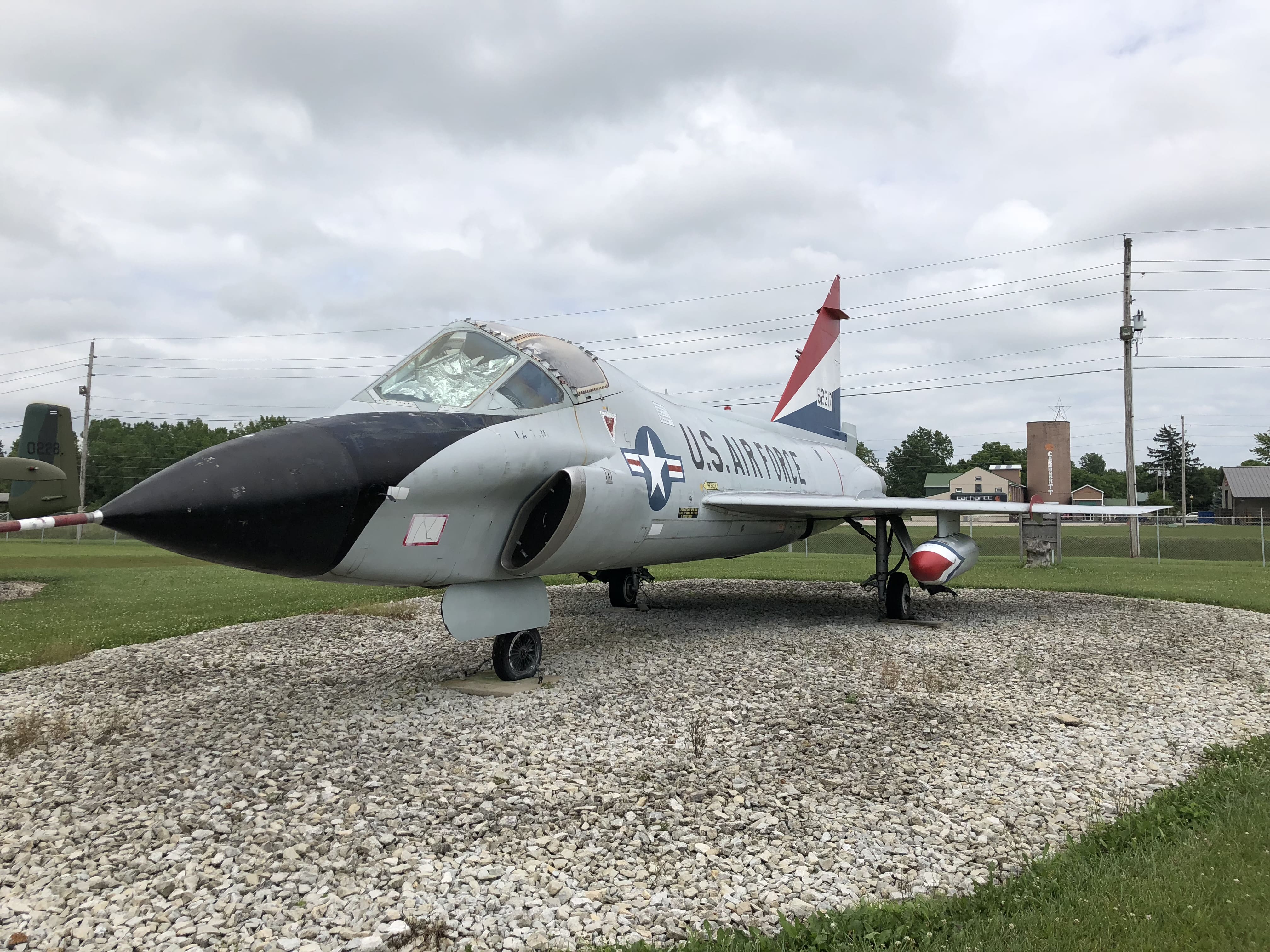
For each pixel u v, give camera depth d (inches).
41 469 694.5
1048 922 109.7
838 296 611.5
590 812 153.3
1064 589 555.5
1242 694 252.5
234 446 188.7
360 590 576.7
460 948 108.2
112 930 112.3
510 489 240.7
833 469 525.3
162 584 666.2
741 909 118.9
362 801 158.4
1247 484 2433.6
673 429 338.0
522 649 265.9
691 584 609.3
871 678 264.5
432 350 270.5
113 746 196.9
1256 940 104.3
